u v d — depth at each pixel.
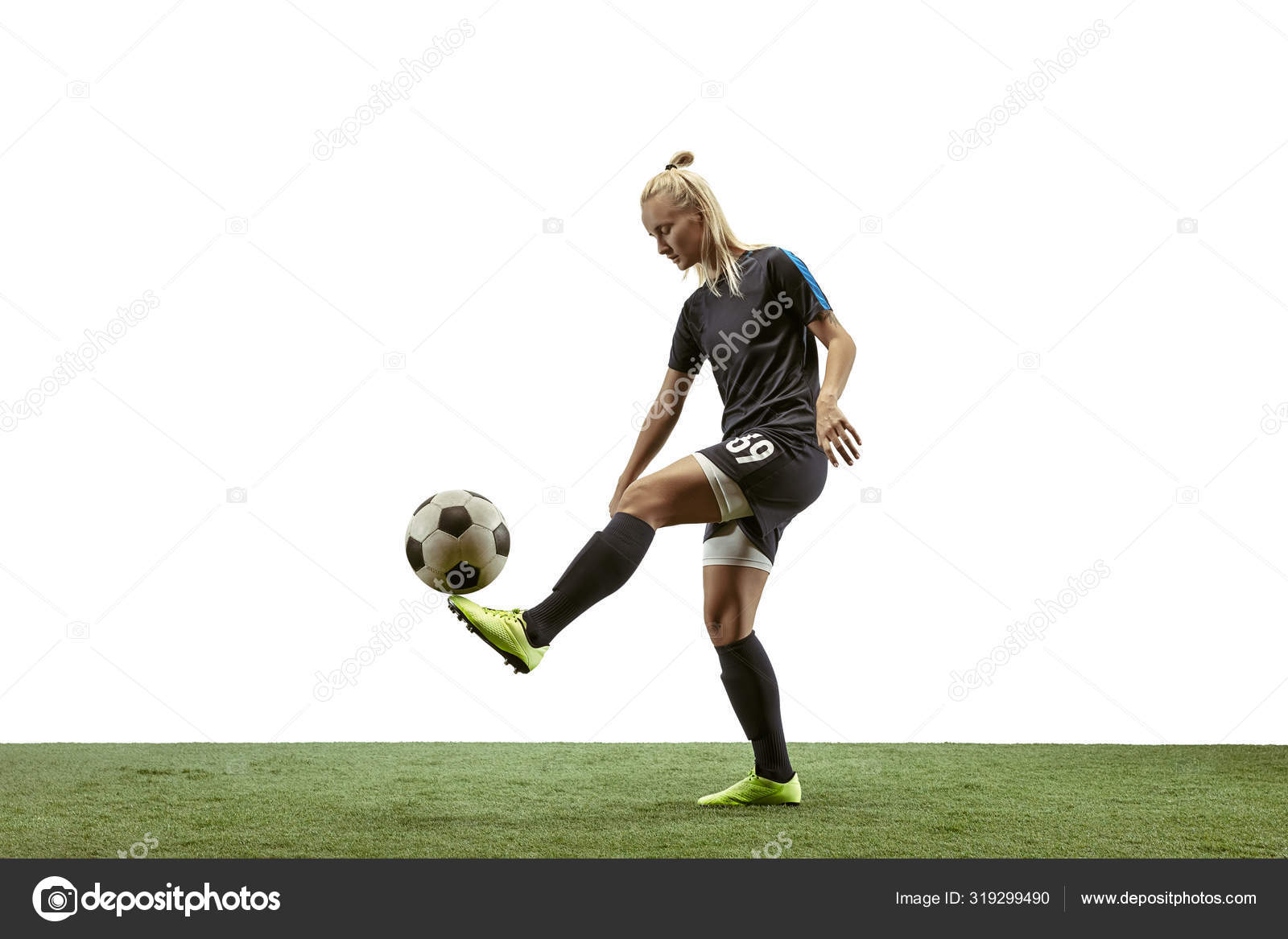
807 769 4.68
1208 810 3.75
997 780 4.38
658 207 3.78
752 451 3.43
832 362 3.50
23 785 4.25
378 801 3.92
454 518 3.35
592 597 3.15
